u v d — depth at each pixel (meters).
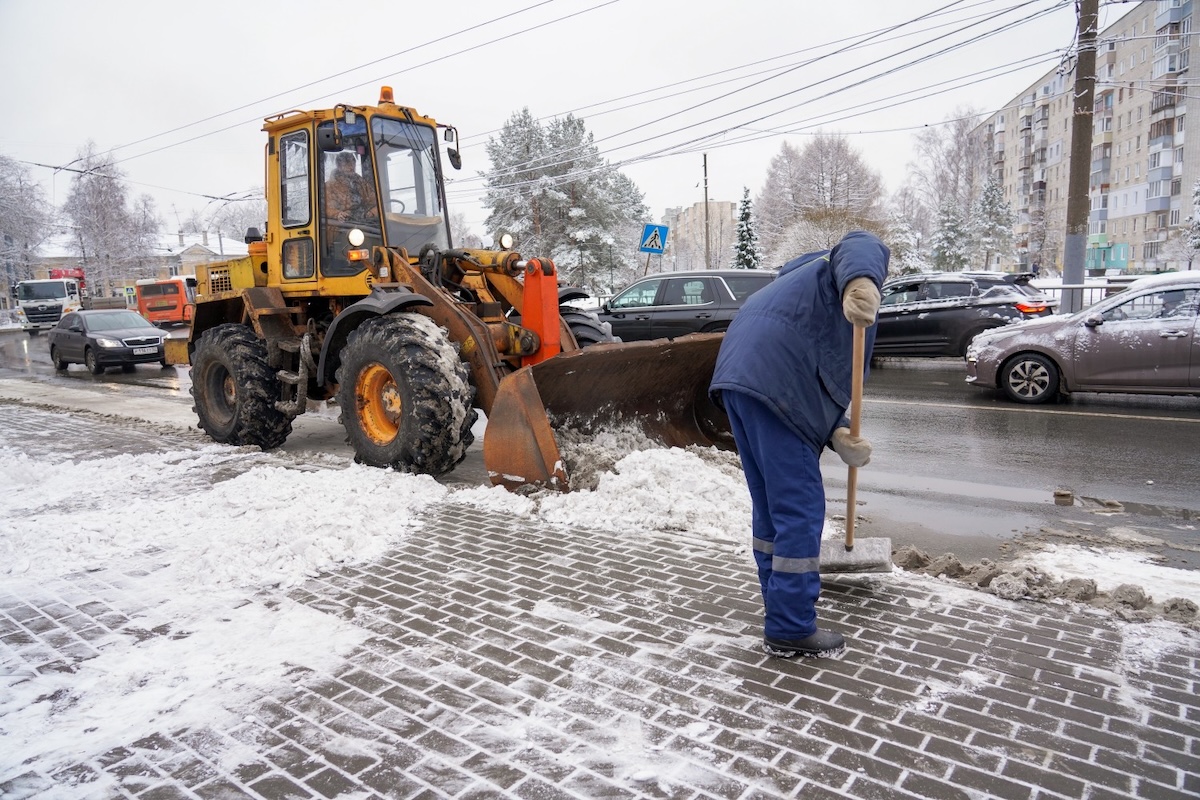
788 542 2.76
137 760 2.28
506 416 4.96
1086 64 13.79
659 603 3.32
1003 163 84.62
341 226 6.80
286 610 3.31
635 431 5.79
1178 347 8.16
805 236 35.38
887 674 2.66
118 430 8.43
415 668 2.79
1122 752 2.19
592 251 32.75
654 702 2.52
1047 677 2.61
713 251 84.50
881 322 13.96
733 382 2.77
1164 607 3.14
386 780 2.15
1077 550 4.05
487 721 2.43
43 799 2.10
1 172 51.00
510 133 32.66
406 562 3.87
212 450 6.94
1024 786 2.05
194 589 3.57
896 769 2.14
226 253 81.94
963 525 4.61
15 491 5.46
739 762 2.19
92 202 58.97
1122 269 57.78
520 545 4.09
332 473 5.49
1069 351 8.71
